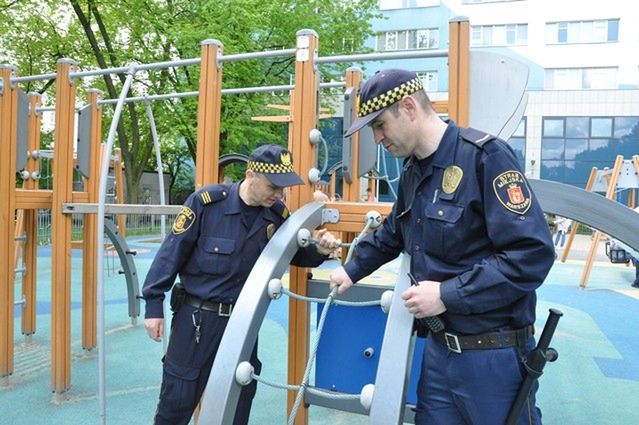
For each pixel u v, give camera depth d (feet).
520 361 4.52
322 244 6.29
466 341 4.57
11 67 11.13
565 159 70.03
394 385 4.20
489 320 4.51
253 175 6.37
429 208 4.64
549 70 69.92
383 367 4.32
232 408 4.78
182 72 38.75
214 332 6.60
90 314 13.67
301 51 7.68
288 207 7.70
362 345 7.45
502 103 6.74
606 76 68.54
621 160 25.67
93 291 13.74
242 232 6.62
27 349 14.08
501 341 4.50
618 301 22.09
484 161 4.41
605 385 11.77
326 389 7.62
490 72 6.80
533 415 4.71
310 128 7.62
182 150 57.16
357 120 4.66
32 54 43.52
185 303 6.73
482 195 4.43
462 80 6.81
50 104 47.75
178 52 37.42
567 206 6.66
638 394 11.24
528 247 4.15
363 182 23.36
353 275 5.43
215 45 8.38
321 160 24.68
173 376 6.63
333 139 51.39
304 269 7.90
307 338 7.98
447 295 4.23
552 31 69.46
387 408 4.12
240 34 35.27
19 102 11.65
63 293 10.63
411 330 4.50
